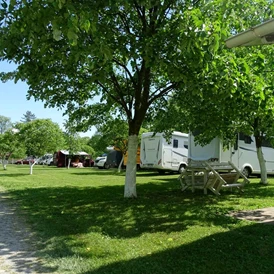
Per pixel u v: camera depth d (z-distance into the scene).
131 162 8.80
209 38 4.84
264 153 18.06
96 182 14.02
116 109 10.72
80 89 8.83
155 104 10.50
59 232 5.08
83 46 5.01
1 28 5.53
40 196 9.10
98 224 5.62
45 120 19.88
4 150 27.58
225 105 7.27
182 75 6.06
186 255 4.00
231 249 4.21
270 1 6.67
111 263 3.74
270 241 4.54
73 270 3.55
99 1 5.14
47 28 5.19
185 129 10.88
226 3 5.23
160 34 6.13
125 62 7.94
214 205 7.65
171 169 20.64
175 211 6.83
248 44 4.37
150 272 3.50
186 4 6.68
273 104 7.05
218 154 15.59
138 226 5.49
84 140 40.06
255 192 10.38
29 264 3.73
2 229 5.32
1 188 11.17
